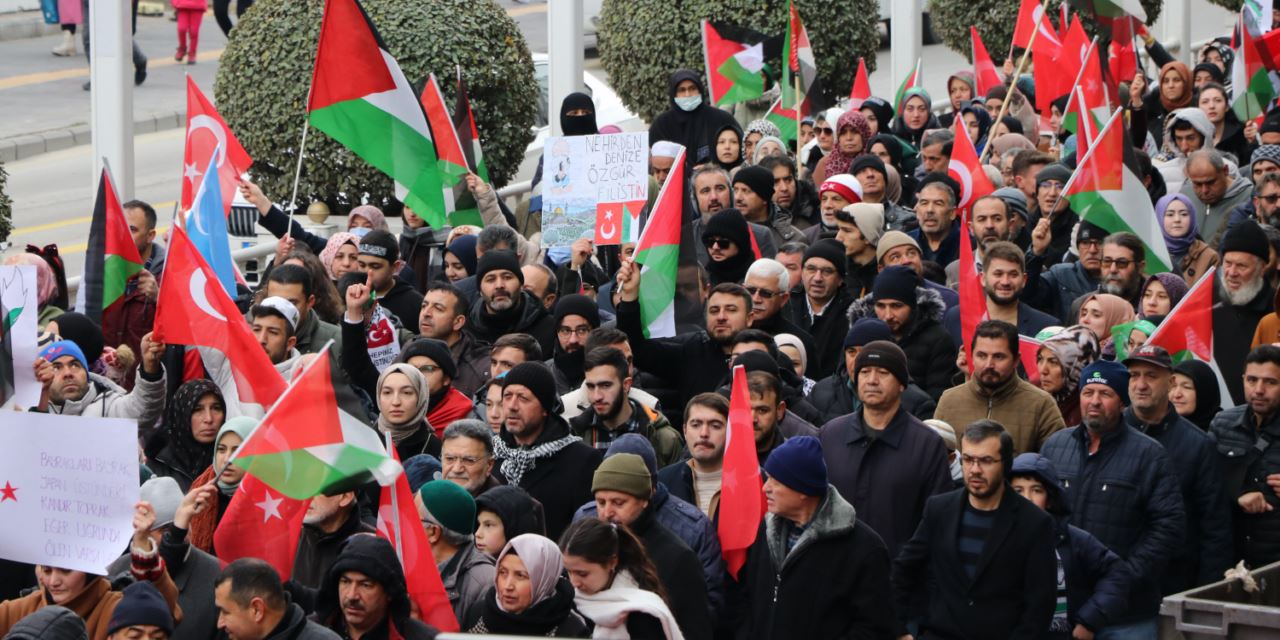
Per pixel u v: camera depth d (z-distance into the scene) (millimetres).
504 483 9781
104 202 12258
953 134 16906
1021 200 14219
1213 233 15070
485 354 12031
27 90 31359
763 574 8797
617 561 8148
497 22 18094
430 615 8344
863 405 10023
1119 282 12680
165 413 10797
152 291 12953
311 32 17469
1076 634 9203
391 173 13000
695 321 11539
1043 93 18812
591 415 10508
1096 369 9742
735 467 9156
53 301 13555
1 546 8070
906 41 23000
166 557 8141
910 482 9594
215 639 8148
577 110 16500
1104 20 18344
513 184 20891
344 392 8773
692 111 17234
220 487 9242
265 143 17609
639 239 11586
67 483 7992
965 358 11734
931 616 9086
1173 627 7613
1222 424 10375
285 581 8484
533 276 12383
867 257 13531
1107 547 9539
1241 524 10258
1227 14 37750
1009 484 8992
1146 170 15336
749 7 20906
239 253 16344
